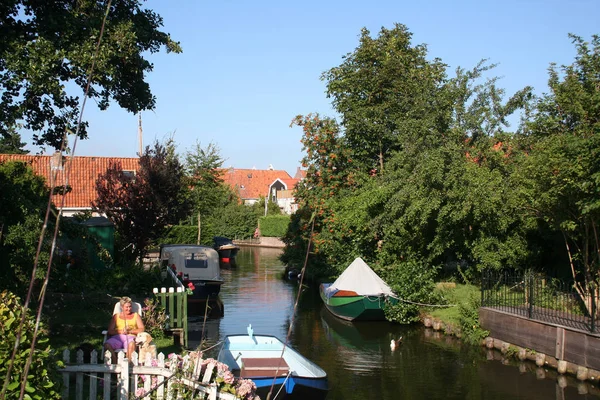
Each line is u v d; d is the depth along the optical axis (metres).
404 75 28.58
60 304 15.29
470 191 18.22
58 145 13.52
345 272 21.36
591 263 14.95
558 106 17.45
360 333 18.53
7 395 4.83
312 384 9.83
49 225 11.95
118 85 13.42
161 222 26.14
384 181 23.03
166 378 6.56
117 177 26.36
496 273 19.31
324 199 28.44
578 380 12.79
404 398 11.84
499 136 21.88
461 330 17.34
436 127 22.06
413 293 19.58
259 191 85.81
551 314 14.89
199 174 46.41
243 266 40.91
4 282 11.23
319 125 29.62
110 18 12.45
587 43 17.27
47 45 11.21
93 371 6.90
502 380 13.03
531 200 15.12
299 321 20.48
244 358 11.40
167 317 14.95
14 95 11.82
